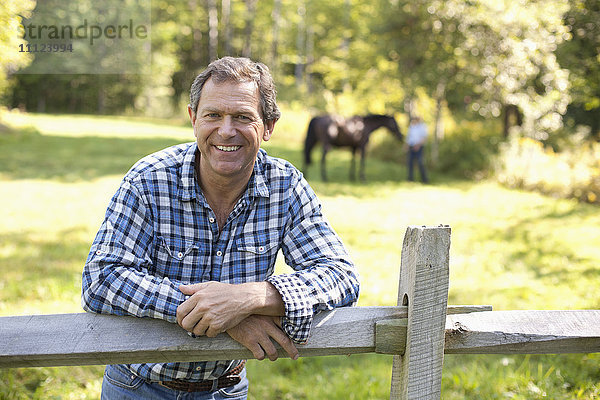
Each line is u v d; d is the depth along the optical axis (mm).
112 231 1638
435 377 1499
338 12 33531
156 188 1700
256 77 1665
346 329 1543
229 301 1484
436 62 15047
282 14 36906
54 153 15258
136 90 36125
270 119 1729
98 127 23094
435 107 17500
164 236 1711
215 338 1530
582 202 12273
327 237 1820
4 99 25844
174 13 37000
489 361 3859
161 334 1503
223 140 1630
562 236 8336
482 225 8992
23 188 10477
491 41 13852
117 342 1476
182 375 1791
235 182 1726
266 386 3510
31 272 5531
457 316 1555
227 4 36906
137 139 19453
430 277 1464
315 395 3381
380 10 16047
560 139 15539
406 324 1523
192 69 40469
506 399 3252
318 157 17422
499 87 14422
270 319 1552
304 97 29062
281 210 1812
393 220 9062
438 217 9539
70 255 6262
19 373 3412
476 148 15445
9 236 7035
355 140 13414
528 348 1553
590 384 3311
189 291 1510
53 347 1438
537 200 11820
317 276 1640
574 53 10203
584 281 5957
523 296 5383
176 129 24609
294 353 1549
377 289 5469
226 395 1942
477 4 13922
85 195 10117
